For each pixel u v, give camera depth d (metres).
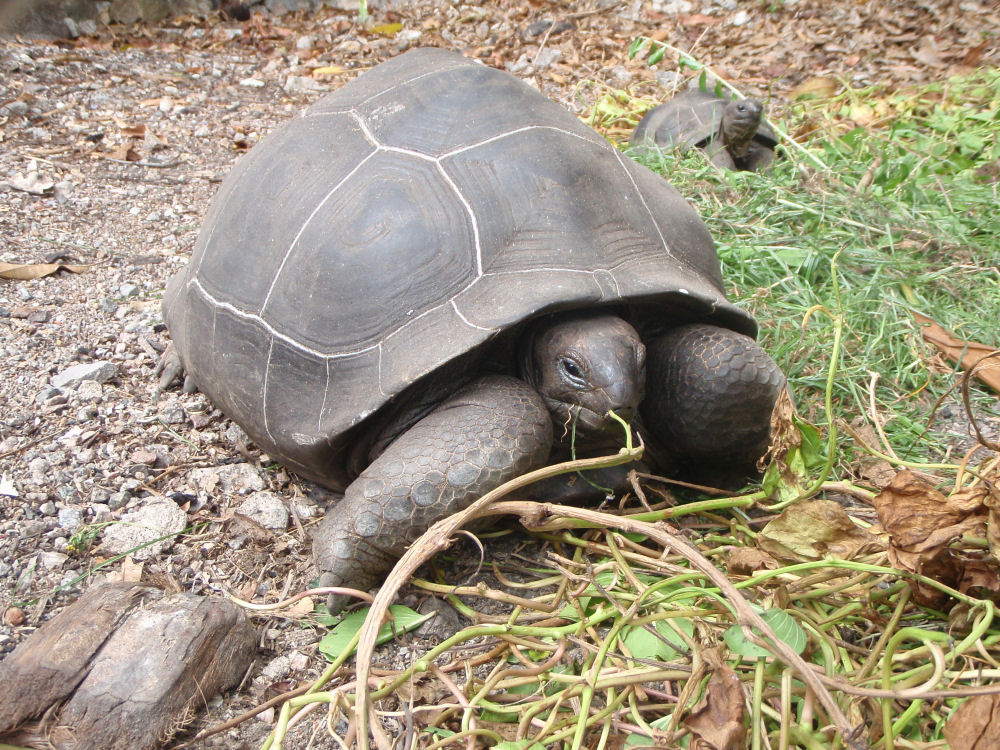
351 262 1.02
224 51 3.10
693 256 1.13
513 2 3.46
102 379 1.36
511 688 0.86
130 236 1.83
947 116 2.24
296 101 2.70
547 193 1.03
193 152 2.27
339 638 0.93
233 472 1.18
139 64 2.85
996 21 3.02
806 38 3.07
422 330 0.97
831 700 0.70
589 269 0.99
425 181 1.04
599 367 0.97
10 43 2.81
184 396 1.34
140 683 0.83
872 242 1.67
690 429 1.07
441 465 0.92
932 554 0.83
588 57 3.05
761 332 1.42
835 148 2.05
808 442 0.90
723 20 3.25
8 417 1.25
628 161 1.19
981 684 0.79
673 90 2.67
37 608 0.97
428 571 1.03
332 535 0.95
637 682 0.80
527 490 1.04
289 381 1.05
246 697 0.89
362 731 0.74
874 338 1.41
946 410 1.33
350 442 1.03
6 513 1.09
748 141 2.07
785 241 1.64
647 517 0.98
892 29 3.07
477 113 1.09
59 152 2.15
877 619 0.89
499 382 0.99
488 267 0.99
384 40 3.21
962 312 1.49
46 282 1.63
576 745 0.76
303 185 1.11
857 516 1.09
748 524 1.08
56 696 0.82
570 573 0.91
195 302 1.19
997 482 0.85
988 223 1.69
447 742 0.77
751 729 0.77
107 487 1.14
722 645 0.81
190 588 1.01
